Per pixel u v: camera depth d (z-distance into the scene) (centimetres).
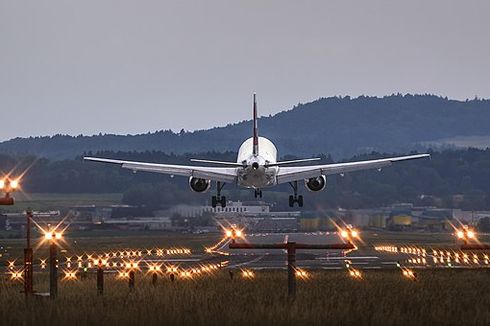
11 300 15238
